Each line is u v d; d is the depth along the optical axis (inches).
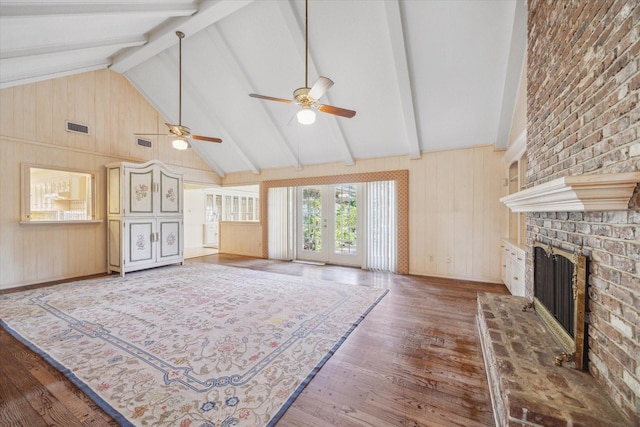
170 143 237.0
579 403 45.0
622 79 43.8
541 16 80.2
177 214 215.3
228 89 183.9
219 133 230.1
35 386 66.8
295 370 74.1
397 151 196.1
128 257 183.3
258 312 115.9
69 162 173.9
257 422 55.9
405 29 122.7
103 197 190.2
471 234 174.6
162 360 78.3
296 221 248.8
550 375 52.3
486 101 146.0
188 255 276.5
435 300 133.4
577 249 57.9
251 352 83.1
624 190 40.9
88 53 150.5
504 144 160.6
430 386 67.7
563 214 65.2
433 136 175.2
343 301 131.0
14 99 152.6
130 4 112.1
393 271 198.8
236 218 404.8
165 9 121.3
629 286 42.3
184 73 184.1
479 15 112.4
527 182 93.1
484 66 129.9
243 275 186.1
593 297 52.1
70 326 100.4
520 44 114.5
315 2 120.8
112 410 58.8
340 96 163.3
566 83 63.6
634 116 41.1
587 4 54.1
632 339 41.4
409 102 150.6
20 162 154.7
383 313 116.0
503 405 50.3
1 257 148.8
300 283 164.9
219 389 66.0
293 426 55.2
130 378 69.9
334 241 230.2
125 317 109.0
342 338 92.7
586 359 53.4
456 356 81.4
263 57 154.0
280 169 253.6
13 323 102.7
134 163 191.6
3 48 111.2
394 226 199.3
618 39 44.7
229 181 283.9
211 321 106.0
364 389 66.6
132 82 207.6
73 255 176.1
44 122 163.5
